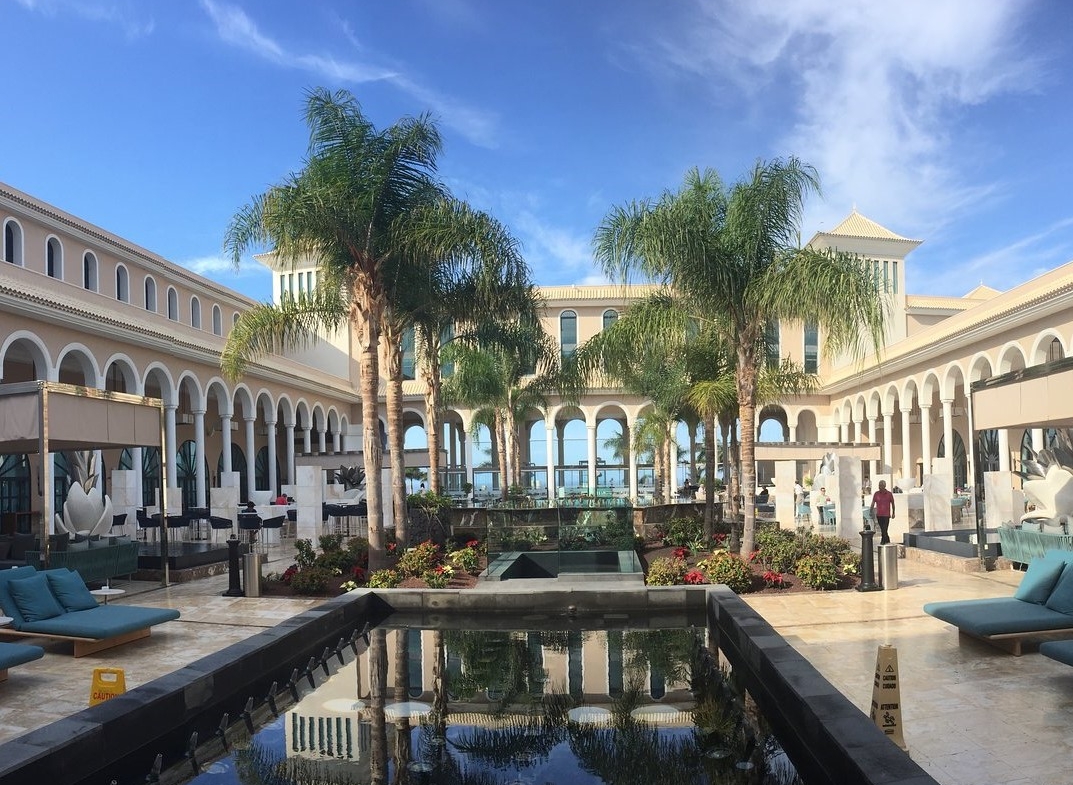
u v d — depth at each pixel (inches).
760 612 362.3
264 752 204.4
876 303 443.2
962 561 477.1
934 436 1375.5
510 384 943.7
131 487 729.0
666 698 246.5
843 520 672.4
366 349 502.3
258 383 1163.9
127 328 826.8
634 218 488.7
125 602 422.0
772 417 1743.4
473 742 209.9
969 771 174.9
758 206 485.4
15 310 689.6
